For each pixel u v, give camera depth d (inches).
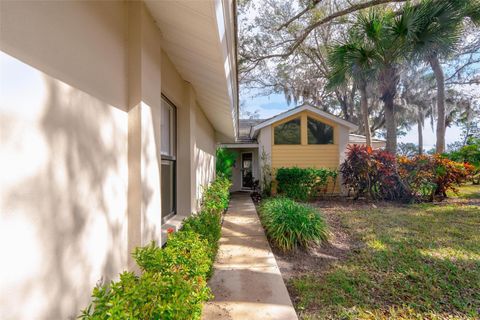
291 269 136.1
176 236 86.1
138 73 71.0
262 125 417.1
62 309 43.6
